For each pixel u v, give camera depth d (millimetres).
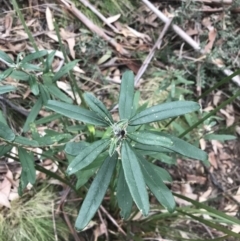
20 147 417
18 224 517
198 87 676
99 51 677
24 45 644
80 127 473
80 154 330
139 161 365
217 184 625
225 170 644
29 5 680
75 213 544
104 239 545
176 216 550
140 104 632
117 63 684
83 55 672
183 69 698
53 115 494
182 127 584
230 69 695
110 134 350
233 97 451
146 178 360
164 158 478
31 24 668
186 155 350
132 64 690
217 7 742
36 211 531
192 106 351
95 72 663
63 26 681
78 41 675
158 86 658
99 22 710
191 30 723
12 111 582
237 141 670
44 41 662
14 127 574
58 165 512
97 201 342
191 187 618
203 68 696
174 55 706
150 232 553
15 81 602
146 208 319
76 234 528
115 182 474
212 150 653
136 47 705
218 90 698
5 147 409
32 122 449
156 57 699
